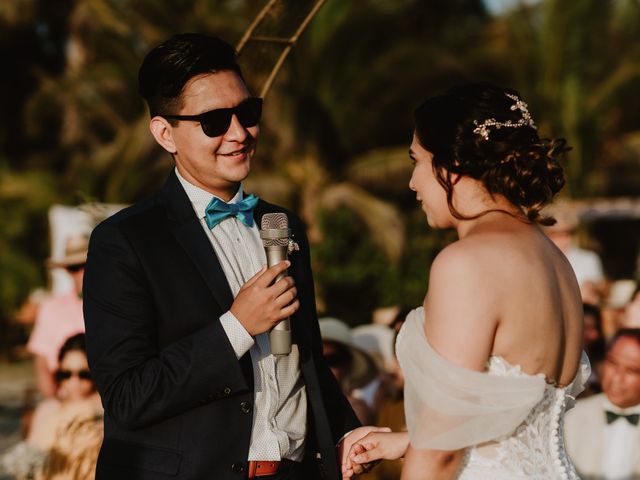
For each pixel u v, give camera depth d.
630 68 18.30
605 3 18.67
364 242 13.57
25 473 4.92
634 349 5.44
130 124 20.72
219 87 3.14
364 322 12.48
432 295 2.74
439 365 2.67
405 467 2.79
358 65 18.52
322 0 3.76
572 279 2.95
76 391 5.35
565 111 18.44
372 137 19.41
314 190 18.11
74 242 6.72
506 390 2.70
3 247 18.94
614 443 5.52
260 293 2.96
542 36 18.66
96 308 3.05
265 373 3.16
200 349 2.94
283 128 18.33
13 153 24.94
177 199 3.21
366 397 5.59
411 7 20.69
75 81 21.03
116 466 3.06
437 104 2.88
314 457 3.34
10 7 23.86
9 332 18.41
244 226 3.30
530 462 2.82
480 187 2.87
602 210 18.45
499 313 2.70
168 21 19.06
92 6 19.59
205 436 3.02
